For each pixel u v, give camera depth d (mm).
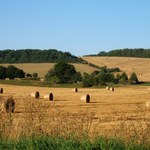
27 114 13117
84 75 138625
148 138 10352
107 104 48906
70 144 10781
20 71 149000
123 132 10945
